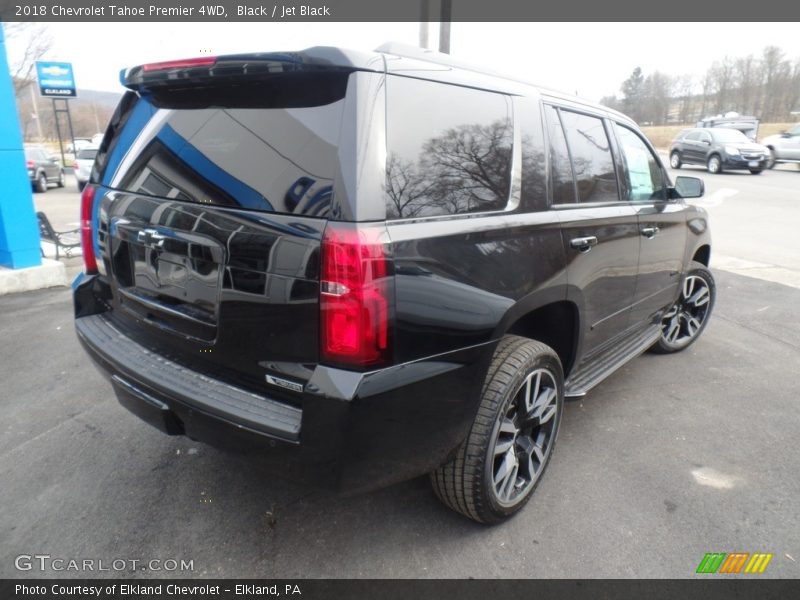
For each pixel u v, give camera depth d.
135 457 3.00
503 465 2.42
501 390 2.29
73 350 4.50
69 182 24.95
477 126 2.27
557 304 2.80
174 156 2.24
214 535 2.43
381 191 1.82
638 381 4.11
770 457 3.11
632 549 2.38
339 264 1.73
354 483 1.89
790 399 3.83
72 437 3.19
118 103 2.70
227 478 2.83
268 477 2.85
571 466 2.99
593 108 3.22
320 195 1.79
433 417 2.01
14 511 2.56
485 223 2.19
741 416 3.58
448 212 2.07
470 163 2.21
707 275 4.70
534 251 2.40
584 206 2.89
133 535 2.42
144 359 2.36
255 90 2.06
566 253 2.62
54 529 2.45
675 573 2.25
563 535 2.46
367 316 1.76
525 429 2.59
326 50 1.82
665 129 52.62
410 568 2.26
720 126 27.94
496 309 2.18
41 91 23.72
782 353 4.71
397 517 2.56
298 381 1.88
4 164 5.97
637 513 2.62
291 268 1.81
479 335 2.11
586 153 3.02
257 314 1.92
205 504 2.63
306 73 1.88
